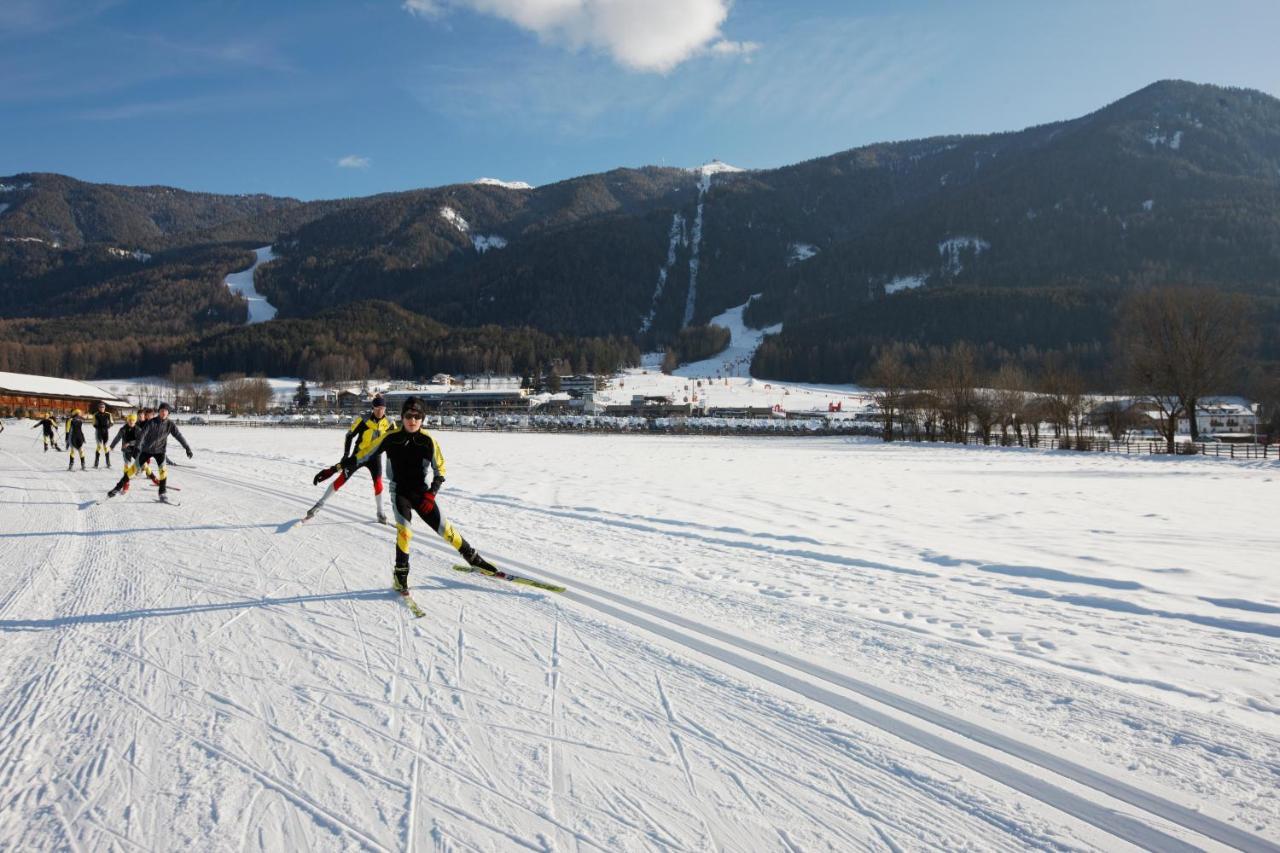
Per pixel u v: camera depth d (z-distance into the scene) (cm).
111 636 480
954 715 379
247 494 1289
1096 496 1769
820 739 347
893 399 6831
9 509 1076
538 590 630
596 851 252
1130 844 261
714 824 271
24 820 267
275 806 279
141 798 283
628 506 1322
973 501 1603
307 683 404
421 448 609
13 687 392
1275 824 276
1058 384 5700
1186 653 497
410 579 652
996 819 278
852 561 830
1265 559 884
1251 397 6412
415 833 261
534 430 9481
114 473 1686
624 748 333
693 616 560
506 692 396
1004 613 602
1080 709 391
